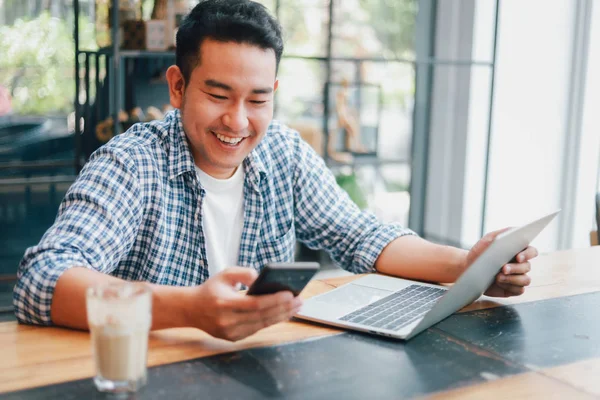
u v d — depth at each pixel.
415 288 1.26
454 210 3.74
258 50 1.19
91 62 2.95
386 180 3.82
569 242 3.43
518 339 1.03
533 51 3.43
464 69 3.61
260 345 0.97
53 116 3.07
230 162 1.28
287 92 3.52
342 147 3.57
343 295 1.20
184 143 1.34
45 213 3.12
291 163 1.51
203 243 1.37
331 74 3.56
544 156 3.45
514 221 3.56
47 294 1.02
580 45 3.31
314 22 3.53
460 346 0.99
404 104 3.77
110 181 1.22
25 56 3.00
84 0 2.96
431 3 3.73
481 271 1.07
